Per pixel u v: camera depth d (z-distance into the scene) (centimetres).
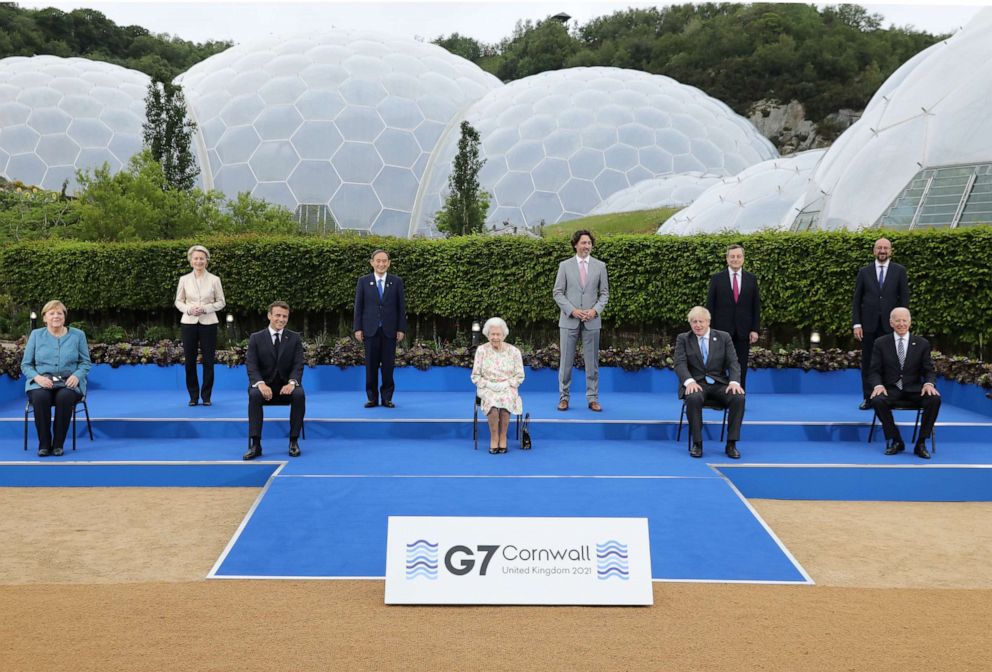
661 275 1202
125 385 1135
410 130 3378
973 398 960
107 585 480
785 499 707
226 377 1128
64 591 470
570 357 934
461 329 1293
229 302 1291
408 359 1128
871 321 910
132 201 1688
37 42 5781
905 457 760
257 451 748
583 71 3697
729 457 756
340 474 681
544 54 6488
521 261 1237
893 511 666
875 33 6431
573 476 675
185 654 381
